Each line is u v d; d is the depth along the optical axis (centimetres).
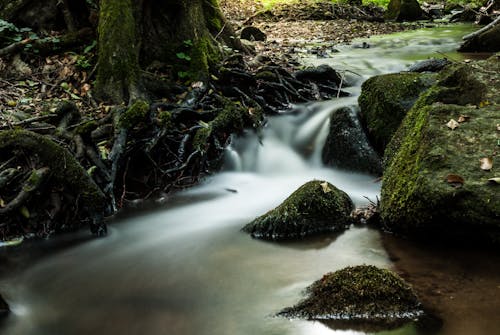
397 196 475
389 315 335
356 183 642
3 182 516
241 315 366
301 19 1892
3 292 430
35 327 377
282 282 407
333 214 501
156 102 701
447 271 398
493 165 437
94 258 486
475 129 477
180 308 386
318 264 434
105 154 593
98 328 371
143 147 619
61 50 803
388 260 429
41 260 486
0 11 826
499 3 1560
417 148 491
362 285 347
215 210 589
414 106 580
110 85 709
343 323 335
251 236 504
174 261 466
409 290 346
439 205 427
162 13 804
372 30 1609
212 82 782
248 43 1102
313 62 1091
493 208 408
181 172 636
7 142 520
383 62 1082
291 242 482
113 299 409
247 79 805
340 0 2114
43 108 677
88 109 693
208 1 940
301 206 495
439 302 351
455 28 1558
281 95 829
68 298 416
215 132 681
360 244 467
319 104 817
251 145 726
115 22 721
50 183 532
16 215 518
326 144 708
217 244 493
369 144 665
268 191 648
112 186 574
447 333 318
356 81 952
